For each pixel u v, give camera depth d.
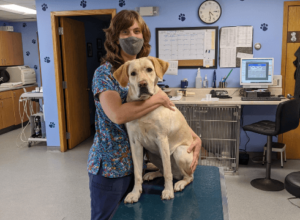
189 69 3.82
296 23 3.54
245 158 3.53
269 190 2.84
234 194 2.78
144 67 1.04
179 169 1.32
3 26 6.16
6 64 6.11
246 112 3.78
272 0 3.52
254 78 3.50
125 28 1.14
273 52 3.63
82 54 4.75
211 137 3.38
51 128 4.25
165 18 3.76
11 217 2.44
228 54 3.70
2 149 4.47
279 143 3.56
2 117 5.50
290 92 3.68
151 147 1.19
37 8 3.96
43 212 2.52
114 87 1.14
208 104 3.18
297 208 2.51
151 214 1.08
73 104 4.41
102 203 1.26
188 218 1.05
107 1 3.82
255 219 2.34
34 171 3.50
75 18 5.02
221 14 3.64
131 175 1.32
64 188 2.99
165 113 1.12
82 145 4.57
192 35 3.73
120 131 1.25
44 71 4.11
